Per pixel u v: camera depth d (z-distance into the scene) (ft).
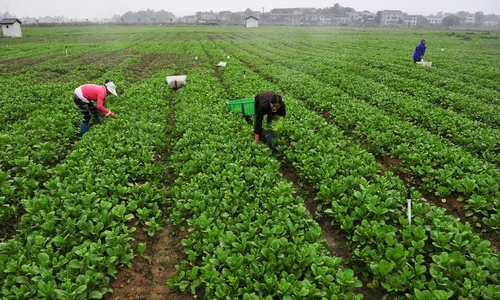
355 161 26.84
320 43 148.77
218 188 24.25
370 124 35.27
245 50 120.88
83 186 23.39
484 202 21.59
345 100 46.52
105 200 22.06
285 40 164.14
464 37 200.13
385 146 31.89
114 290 16.74
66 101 44.06
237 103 39.47
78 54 106.11
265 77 68.39
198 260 18.72
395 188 24.09
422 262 17.54
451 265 16.56
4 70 75.51
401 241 19.65
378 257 17.28
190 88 52.42
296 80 59.26
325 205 23.39
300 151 29.35
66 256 16.92
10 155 27.25
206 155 28.04
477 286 15.17
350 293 15.53
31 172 24.75
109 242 18.17
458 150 29.22
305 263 16.94
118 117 37.55
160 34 225.35
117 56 101.91
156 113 39.22
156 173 26.94
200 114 37.93
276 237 18.56
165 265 18.61
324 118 40.24
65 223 19.33
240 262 16.63
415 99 48.70
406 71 70.79
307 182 26.55
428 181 25.39
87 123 34.55
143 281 17.47
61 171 24.72
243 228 19.65
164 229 21.36
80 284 15.47
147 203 22.84
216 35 215.51
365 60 88.17
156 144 31.27
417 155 27.68
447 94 50.21
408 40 175.01
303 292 14.62
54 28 297.53
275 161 27.17
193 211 21.56
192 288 16.33
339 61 85.76
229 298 14.83
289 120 35.91
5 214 20.70
